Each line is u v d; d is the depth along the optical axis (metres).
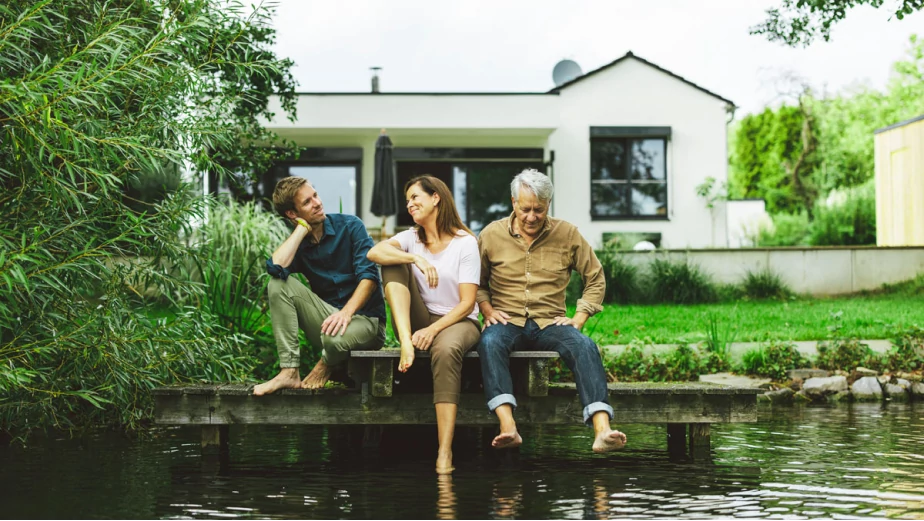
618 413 4.18
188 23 4.39
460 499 3.22
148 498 3.25
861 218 20.58
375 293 4.31
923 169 13.95
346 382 4.61
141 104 4.54
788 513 3.00
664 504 3.13
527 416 4.12
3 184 4.29
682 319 9.59
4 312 3.80
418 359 4.24
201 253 5.37
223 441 4.20
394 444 4.55
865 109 31.52
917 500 3.19
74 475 3.69
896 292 12.05
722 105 16.27
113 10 4.51
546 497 3.25
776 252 12.17
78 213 4.30
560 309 4.18
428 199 4.13
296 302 4.12
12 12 3.85
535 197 4.04
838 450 4.29
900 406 6.24
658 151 16.38
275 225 9.51
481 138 16.55
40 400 4.26
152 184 5.62
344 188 16.30
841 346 7.20
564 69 18.67
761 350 7.20
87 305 4.72
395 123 15.64
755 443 4.52
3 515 3.01
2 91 3.56
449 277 4.09
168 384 4.73
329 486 3.46
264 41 6.76
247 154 6.96
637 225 16.19
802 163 31.47
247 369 5.54
